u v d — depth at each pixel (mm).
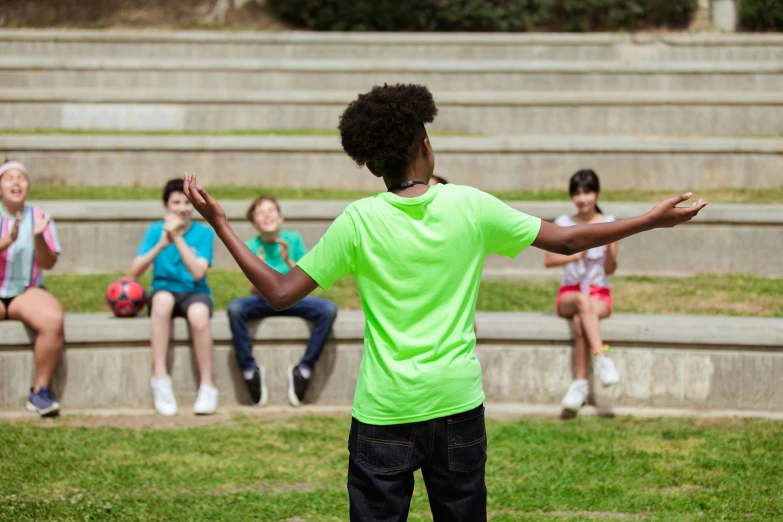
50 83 11461
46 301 5586
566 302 5707
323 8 13883
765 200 8328
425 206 2678
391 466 2637
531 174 8984
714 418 5473
